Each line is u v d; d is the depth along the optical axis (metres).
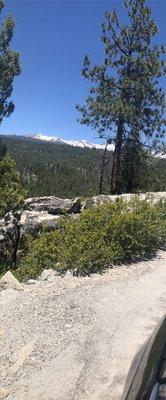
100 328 7.04
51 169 174.12
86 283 9.32
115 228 12.02
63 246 12.94
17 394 5.39
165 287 9.25
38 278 10.51
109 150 36.44
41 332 6.80
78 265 10.35
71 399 5.33
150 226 12.65
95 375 5.79
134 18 34.66
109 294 8.62
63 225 15.22
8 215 23.58
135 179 36.22
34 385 5.56
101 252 10.82
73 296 8.34
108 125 34.50
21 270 13.16
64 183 121.62
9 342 6.51
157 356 2.56
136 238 12.12
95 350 6.37
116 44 34.94
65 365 6.00
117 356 6.23
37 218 22.17
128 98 34.84
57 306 7.77
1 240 22.95
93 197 23.02
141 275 10.08
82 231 13.20
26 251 22.25
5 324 7.05
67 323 7.14
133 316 7.57
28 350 6.28
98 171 40.25
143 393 2.45
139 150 35.66
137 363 2.94
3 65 38.25
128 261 11.45
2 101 38.16
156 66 34.12
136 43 34.84
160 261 11.57
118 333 6.91
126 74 35.06
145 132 34.97
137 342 6.61
